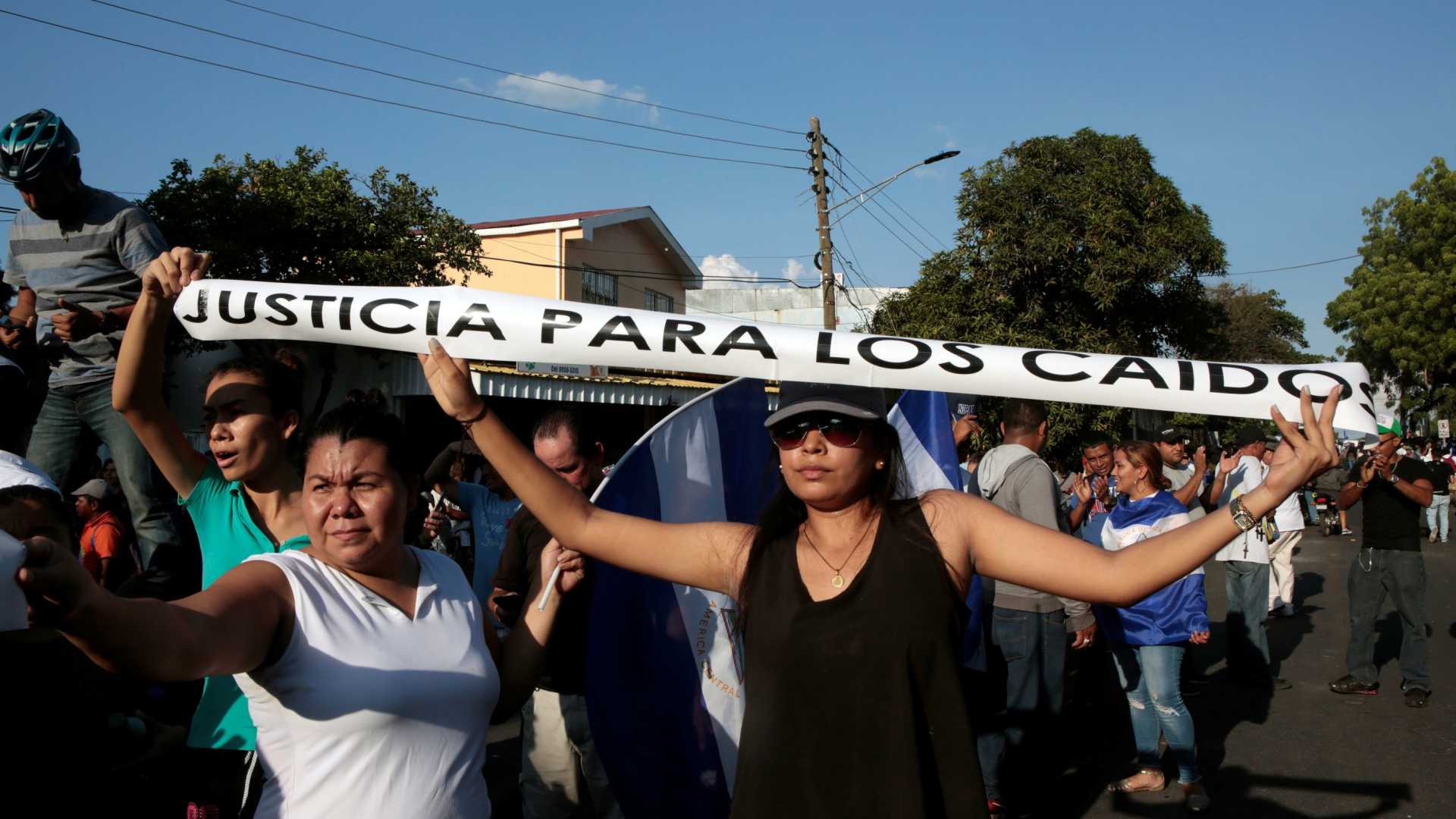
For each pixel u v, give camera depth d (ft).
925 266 61.11
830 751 5.91
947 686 5.97
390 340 7.60
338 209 43.83
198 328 7.77
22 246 11.26
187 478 8.05
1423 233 105.70
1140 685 16.37
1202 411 7.02
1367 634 21.90
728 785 9.21
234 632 5.39
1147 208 56.34
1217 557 47.16
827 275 64.59
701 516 9.62
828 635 6.04
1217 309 60.90
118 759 8.66
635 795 8.82
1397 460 21.09
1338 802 15.69
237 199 41.78
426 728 6.21
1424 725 19.51
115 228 10.97
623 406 55.16
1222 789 16.42
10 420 11.24
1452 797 15.74
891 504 6.45
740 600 6.64
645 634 9.08
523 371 44.60
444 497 14.70
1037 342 55.67
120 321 10.10
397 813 5.99
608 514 7.07
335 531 6.39
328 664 5.94
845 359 7.29
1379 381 111.45
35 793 7.03
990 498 15.57
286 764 6.00
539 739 10.94
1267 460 26.12
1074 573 6.06
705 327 7.39
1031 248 55.57
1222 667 25.21
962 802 5.83
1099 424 53.36
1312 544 54.24
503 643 8.01
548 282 73.36
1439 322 102.99
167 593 11.10
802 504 6.72
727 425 9.95
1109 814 15.52
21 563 4.41
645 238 85.97
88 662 7.75
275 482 7.96
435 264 48.91
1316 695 22.13
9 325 11.34
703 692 9.22
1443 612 31.94
